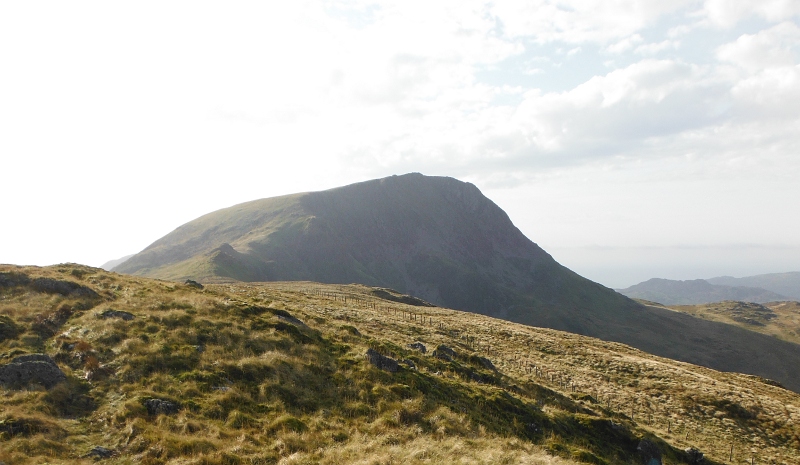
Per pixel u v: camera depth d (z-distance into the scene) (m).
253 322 27.27
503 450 17.88
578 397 37.12
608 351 70.12
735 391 53.72
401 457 15.31
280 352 23.64
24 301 25.38
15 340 20.73
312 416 18.55
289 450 15.27
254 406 18.27
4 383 16.47
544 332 83.06
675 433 38.50
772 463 35.94
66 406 16.17
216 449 14.62
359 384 22.17
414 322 59.81
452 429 19.41
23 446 13.08
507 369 44.69
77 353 19.92
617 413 36.31
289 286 111.12
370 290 131.88
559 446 21.75
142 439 14.39
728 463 33.41
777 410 48.81
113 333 22.16
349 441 16.78
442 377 27.77
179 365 20.20
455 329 62.69
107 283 32.31
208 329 24.62
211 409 17.22
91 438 14.55
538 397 31.62
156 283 35.62
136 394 17.31
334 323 36.12
